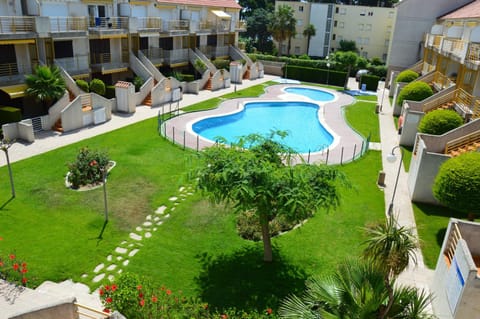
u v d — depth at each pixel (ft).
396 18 142.00
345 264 28.48
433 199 57.57
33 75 85.05
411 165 63.72
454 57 86.53
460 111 78.64
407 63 146.30
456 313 30.42
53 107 82.94
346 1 284.41
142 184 60.64
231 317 33.17
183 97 123.24
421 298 26.58
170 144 79.10
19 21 85.61
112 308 31.32
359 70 176.65
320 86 159.94
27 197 54.80
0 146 60.59
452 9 135.44
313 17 226.58
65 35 93.04
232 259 43.37
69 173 62.03
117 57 117.70
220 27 157.38
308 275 41.16
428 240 48.37
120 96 99.66
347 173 69.10
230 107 114.73
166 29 131.03
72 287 38.19
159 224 49.90
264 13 260.21
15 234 46.01
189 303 33.71
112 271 40.68
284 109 123.54
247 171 35.45
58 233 46.68
